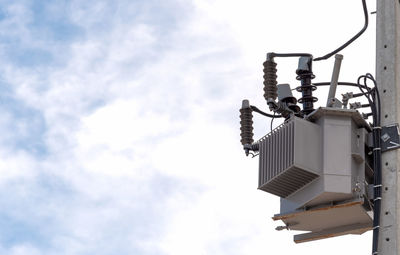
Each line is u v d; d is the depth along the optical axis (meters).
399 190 8.00
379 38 8.58
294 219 8.84
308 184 8.53
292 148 8.47
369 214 8.52
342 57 8.72
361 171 8.41
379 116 8.32
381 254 7.87
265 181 8.80
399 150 8.13
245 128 9.30
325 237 8.96
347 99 8.75
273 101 9.20
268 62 9.36
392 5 8.61
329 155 8.41
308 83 9.24
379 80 8.45
